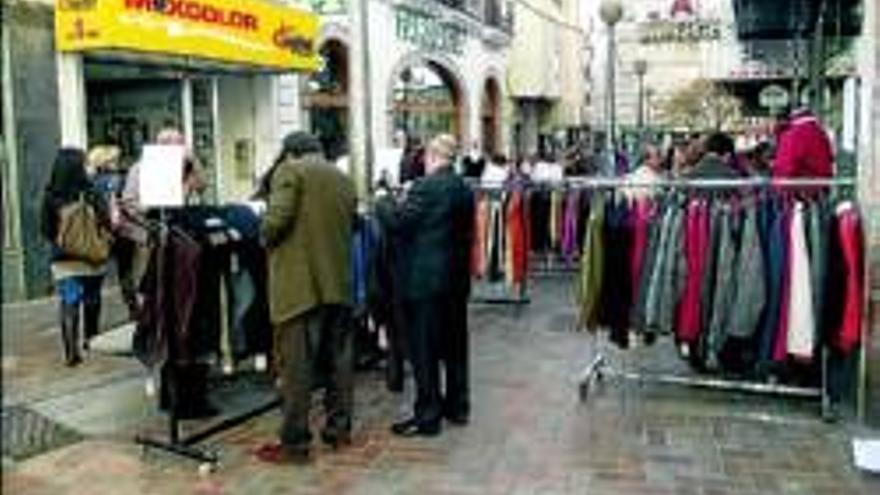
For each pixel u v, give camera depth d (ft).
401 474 17.72
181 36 36.45
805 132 23.31
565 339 29.27
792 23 43.42
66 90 34.73
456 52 72.90
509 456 18.67
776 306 20.53
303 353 18.34
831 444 19.35
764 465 18.11
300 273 18.08
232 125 47.62
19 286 32.91
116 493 16.81
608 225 21.94
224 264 19.27
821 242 20.22
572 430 20.26
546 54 95.04
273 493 16.85
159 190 17.69
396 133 56.03
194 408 20.70
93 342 23.44
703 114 100.37
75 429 19.93
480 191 32.71
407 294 19.74
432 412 19.99
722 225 20.95
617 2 41.47
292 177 17.95
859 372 20.76
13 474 17.20
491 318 32.83
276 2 45.65
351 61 24.86
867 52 20.29
